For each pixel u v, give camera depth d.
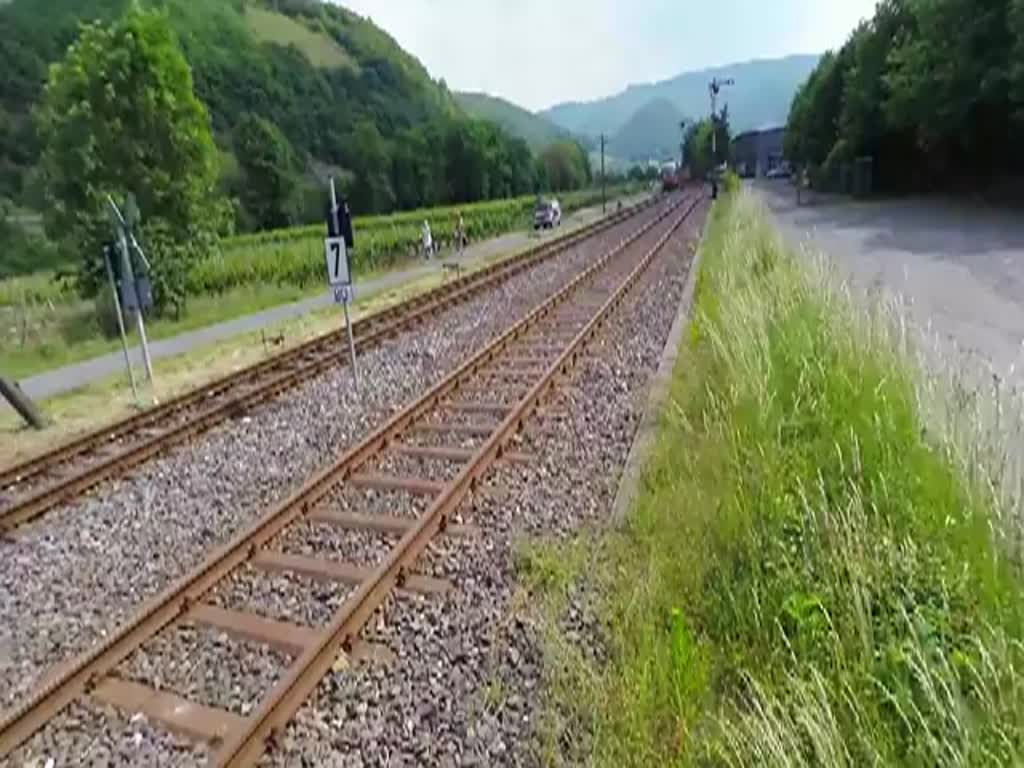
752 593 4.22
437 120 106.69
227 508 6.73
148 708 4.04
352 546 5.73
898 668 3.38
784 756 2.87
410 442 8.09
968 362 7.89
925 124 36.66
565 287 18.11
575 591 4.88
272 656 4.44
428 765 3.53
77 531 6.46
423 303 17.67
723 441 6.41
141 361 13.62
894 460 5.12
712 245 23.48
